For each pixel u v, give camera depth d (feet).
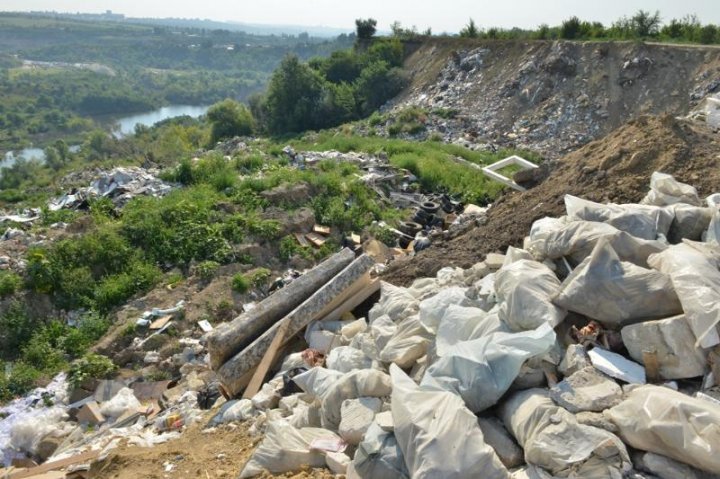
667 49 80.28
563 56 88.89
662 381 13.05
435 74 110.52
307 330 21.52
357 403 14.51
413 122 89.30
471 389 12.92
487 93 94.73
